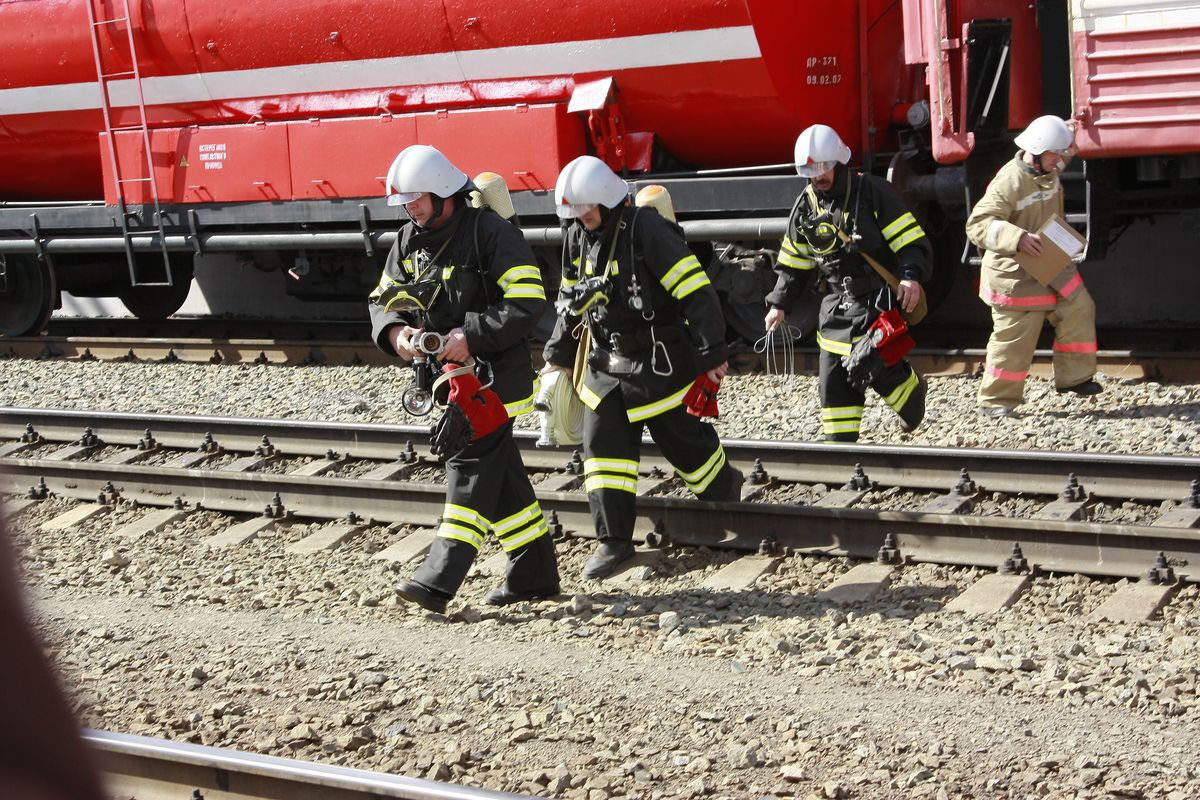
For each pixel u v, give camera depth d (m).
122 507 10.12
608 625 7.11
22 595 0.82
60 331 20.72
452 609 7.54
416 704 6.00
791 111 13.06
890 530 7.72
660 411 7.77
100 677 6.55
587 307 7.56
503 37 13.88
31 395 14.84
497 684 6.15
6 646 0.82
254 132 15.84
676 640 6.74
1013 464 8.29
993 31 11.66
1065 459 8.09
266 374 15.06
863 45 13.23
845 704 5.72
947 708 5.61
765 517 8.09
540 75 13.88
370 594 7.81
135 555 9.00
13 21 17.42
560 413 8.48
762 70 12.76
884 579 7.39
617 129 13.71
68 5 16.95
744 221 13.12
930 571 7.50
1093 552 7.16
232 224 16.62
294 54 15.25
